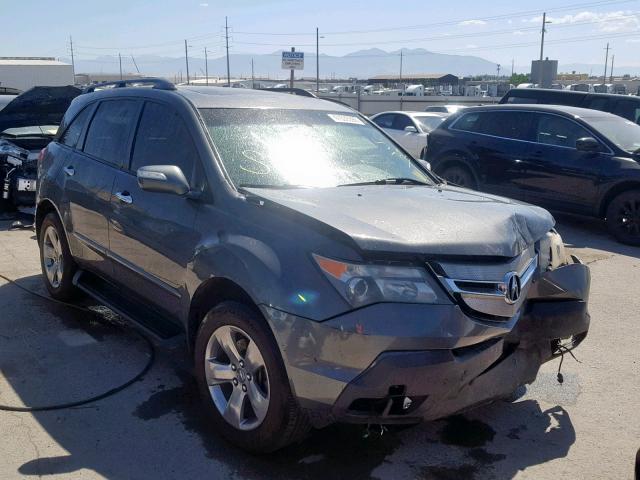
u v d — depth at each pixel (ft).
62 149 18.70
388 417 10.20
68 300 19.10
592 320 19.33
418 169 16.15
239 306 11.27
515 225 11.81
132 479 10.81
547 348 12.23
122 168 15.57
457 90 195.62
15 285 20.68
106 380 14.30
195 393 13.85
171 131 14.40
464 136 36.04
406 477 11.14
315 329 10.03
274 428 10.77
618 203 29.73
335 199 12.10
